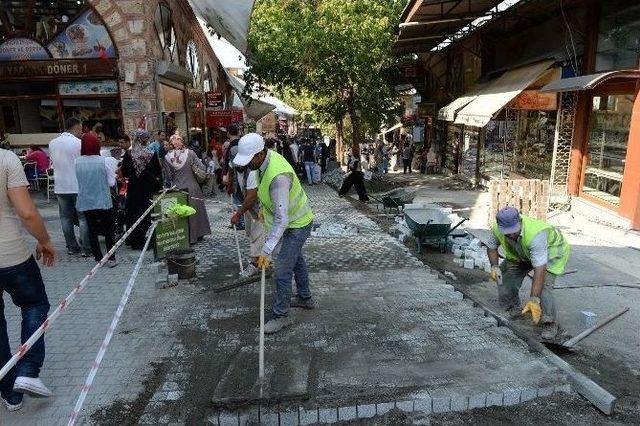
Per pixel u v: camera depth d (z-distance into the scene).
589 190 11.35
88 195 6.33
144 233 7.40
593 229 9.49
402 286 5.93
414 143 26.36
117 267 6.68
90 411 3.56
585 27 11.00
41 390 3.53
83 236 7.06
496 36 16.20
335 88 16.94
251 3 9.72
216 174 14.80
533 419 3.52
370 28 15.45
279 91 17.80
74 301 5.50
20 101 12.66
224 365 4.11
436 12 13.78
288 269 4.58
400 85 23.62
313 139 22.31
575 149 11.65
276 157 4.43
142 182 7.28
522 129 14.67
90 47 12.04
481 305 5.21
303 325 4.74
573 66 11.38
